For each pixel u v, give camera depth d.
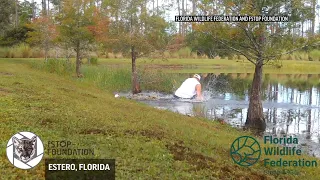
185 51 45.97
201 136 9.03
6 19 34.53
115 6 20.39
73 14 23.61
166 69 35.69
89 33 23.39
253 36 12.72
